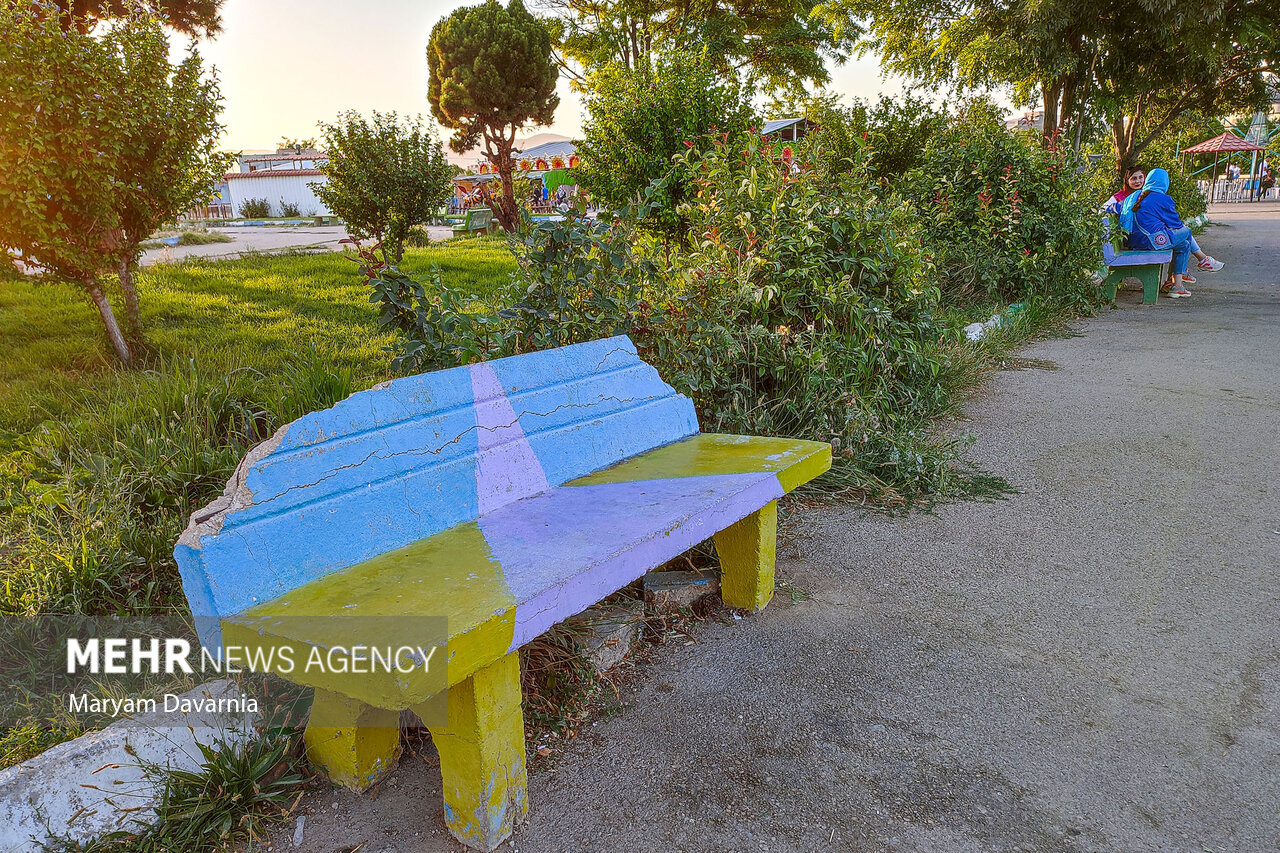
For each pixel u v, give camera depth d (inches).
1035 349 292.8
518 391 104.4
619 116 339.6
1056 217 352.5
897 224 241.9
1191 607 113.7
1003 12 498.0
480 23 824.9
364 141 421.1
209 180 257.0
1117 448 182.7
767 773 82.1
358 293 344.8
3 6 198.4
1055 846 71.7
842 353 186.2
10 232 210.5
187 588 69.2
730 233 203.2
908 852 71.3
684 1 844.6
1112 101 527.2
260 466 73.4
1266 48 556.1
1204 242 705.0
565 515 92.0
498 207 733.3
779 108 1015.0
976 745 85.7
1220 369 247.6
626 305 154.9
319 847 73.9
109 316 229.5
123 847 72.6
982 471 172.1
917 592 121.0
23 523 125.0
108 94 215.8
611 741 88.0
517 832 74.7
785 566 130.7
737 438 128.7
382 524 82.2
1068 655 102.7
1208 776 80.1
